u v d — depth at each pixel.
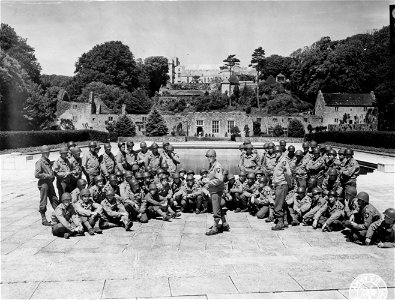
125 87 94.94
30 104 50.94
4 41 56.50
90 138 57.81
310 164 13.63
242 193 13.45
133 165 12.97
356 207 10.22
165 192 13.05
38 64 60.09
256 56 98.94
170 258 9.00
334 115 72.44
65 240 10.41
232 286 7.39
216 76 134.12
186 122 72.88
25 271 8.12
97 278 7.74
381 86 49.56
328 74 81.94
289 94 96.31
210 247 9.85
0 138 36.00
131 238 10.59
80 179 11.80
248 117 71.81
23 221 12.36
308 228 11.62
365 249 9.69
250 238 10.62
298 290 7.23
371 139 37.91
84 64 93.88
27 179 21.41
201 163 28.72
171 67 132.62
